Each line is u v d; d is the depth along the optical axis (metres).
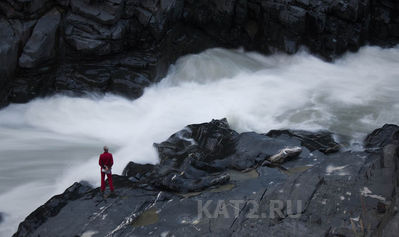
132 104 21.41
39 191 14.06
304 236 9.69
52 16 20.81
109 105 20.97
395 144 12.75
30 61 19.89
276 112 20.78
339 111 20.80
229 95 22.73
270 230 10.05
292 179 12.11
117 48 22.17
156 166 14.79
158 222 11.20
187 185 12.96
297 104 21.66
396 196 9.81
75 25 21.02
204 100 22.09
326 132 17.86
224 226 10.55
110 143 18.03
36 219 11.68
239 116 20.14
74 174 15.12
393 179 11.23
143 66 22.41
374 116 20.23
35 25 20.19
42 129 19.09
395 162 11.88
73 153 16.83
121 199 12.48
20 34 19.67
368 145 16.22
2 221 12.51
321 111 20.75
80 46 20.89
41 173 15.16
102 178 12.82
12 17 19.69
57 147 17.31
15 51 19.66
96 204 12.25
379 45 31.58
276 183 12.77
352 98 22.42
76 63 21.73
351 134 18.19
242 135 16.45
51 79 21.22
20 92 20.17
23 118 19.58
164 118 20.05
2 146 17.02
